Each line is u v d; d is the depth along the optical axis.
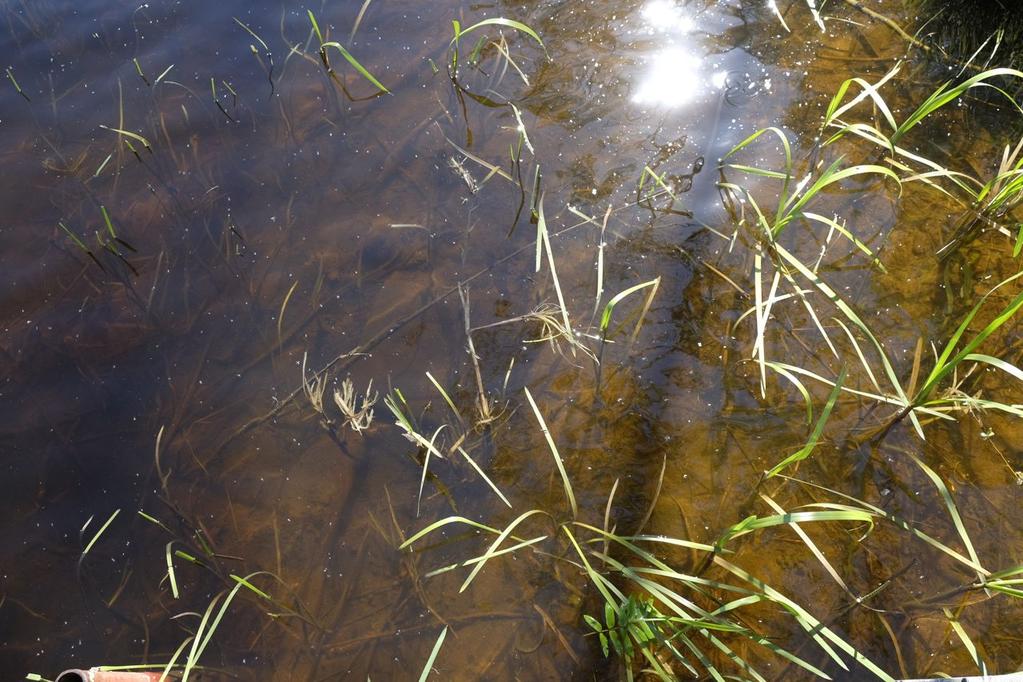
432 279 1.63
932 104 1.47
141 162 1.83
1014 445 1.38
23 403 1.55
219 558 1.39
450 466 1.44
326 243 1.69
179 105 1.91
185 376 1.56
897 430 1.40
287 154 1.81
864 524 1.33
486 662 1.29
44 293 1.67
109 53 2.03
